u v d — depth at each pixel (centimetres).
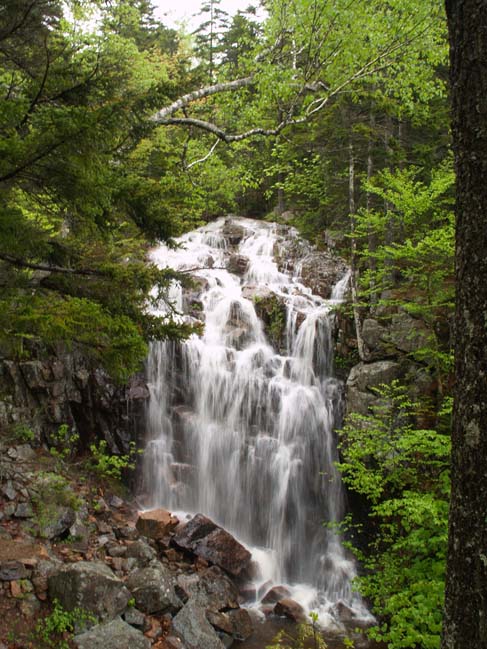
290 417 1224
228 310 1407
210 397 1244
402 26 912
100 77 390
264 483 1173
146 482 1108
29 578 641
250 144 1814
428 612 601
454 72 296
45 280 507
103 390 1098
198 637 668
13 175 340
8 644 557
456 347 303
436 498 798
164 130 1294
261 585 908
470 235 291
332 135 1355
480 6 280
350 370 1276
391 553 801
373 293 1314
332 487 1191
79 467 1009
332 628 810
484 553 290
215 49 2183
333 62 928
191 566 835
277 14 914
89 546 775
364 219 1110
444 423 977
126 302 511
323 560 1042
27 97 368
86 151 340
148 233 538
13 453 909
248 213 2409
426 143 1440
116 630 609
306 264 1725
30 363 1018
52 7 443
